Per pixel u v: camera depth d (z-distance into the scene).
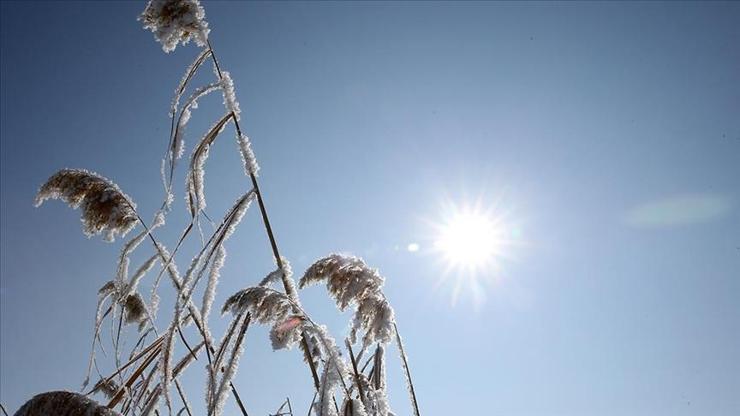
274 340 1.28
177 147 1.32
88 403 1.06
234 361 1.21
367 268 1.49
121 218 1.49
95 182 1.50
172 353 1.20
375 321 1.45
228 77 1.39
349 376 1.39
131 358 1.31
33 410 1.03
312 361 1.38
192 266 1.25
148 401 1.21
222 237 1.29
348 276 1.47
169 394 1.18
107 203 1.49
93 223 1.49
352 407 1.29
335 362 1.29
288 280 1.40
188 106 1.35
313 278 1.50
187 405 1.28
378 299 1.47
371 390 1.44
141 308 1.68
